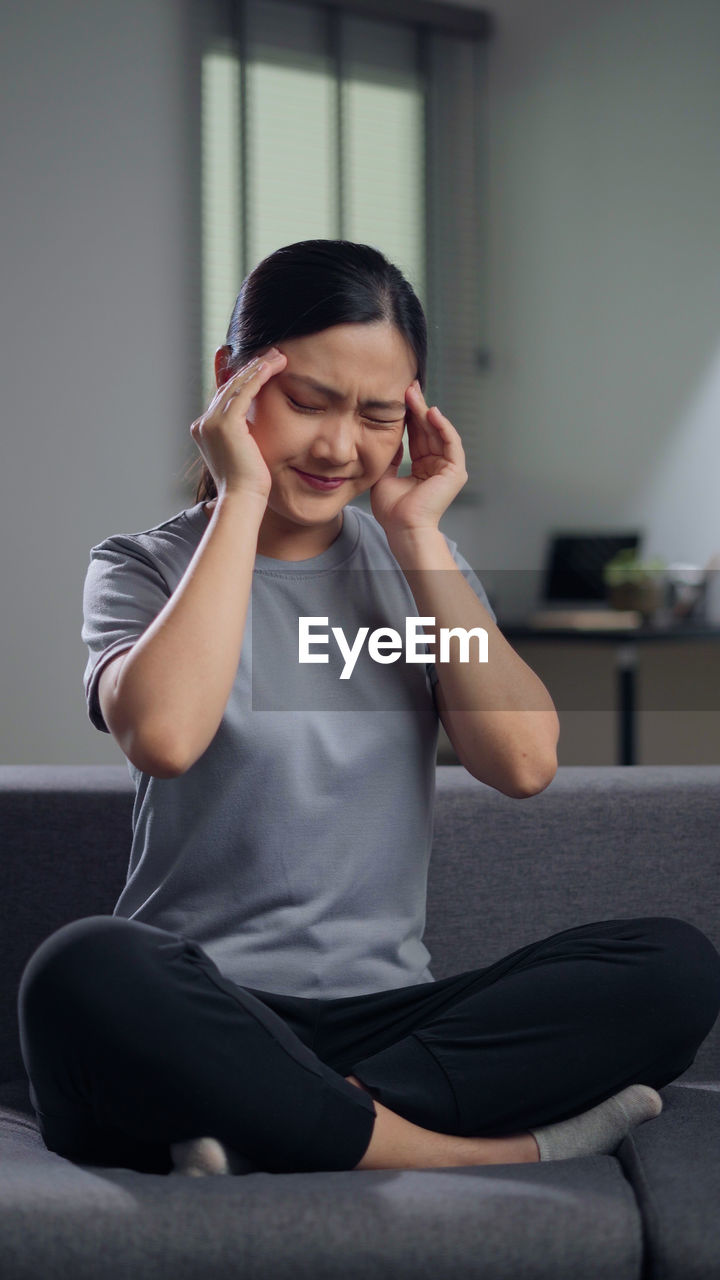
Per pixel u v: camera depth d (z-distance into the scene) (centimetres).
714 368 411
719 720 369
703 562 413
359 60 433
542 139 453
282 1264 81
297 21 420
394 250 443
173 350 400
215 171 406
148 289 395
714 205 409
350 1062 107
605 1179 90
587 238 445
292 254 115
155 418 397
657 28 425
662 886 140
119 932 90
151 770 103
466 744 121
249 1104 90
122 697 104
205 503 126
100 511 389
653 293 430
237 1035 91
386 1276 81
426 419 129
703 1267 82
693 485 418
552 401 455
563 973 104
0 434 375
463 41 452
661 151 425
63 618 385
